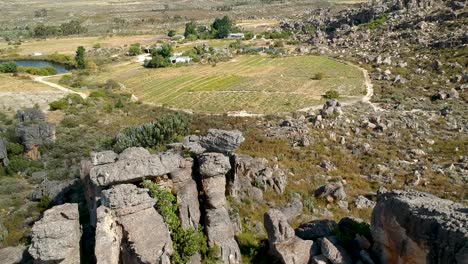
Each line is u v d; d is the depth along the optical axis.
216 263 25.48
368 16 190.12
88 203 30.11
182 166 26.98
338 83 112.94
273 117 84.88
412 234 20.34
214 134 27.95
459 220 18.86
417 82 105.25
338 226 27.61
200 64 152.88
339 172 49.34
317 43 174.38
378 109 87.44
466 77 99.44
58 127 74.06
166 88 121.62
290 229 25.59
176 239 25.14
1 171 53.19
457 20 139.38
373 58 131.75
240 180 34.53
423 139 65.94
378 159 56.12
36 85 120.19
